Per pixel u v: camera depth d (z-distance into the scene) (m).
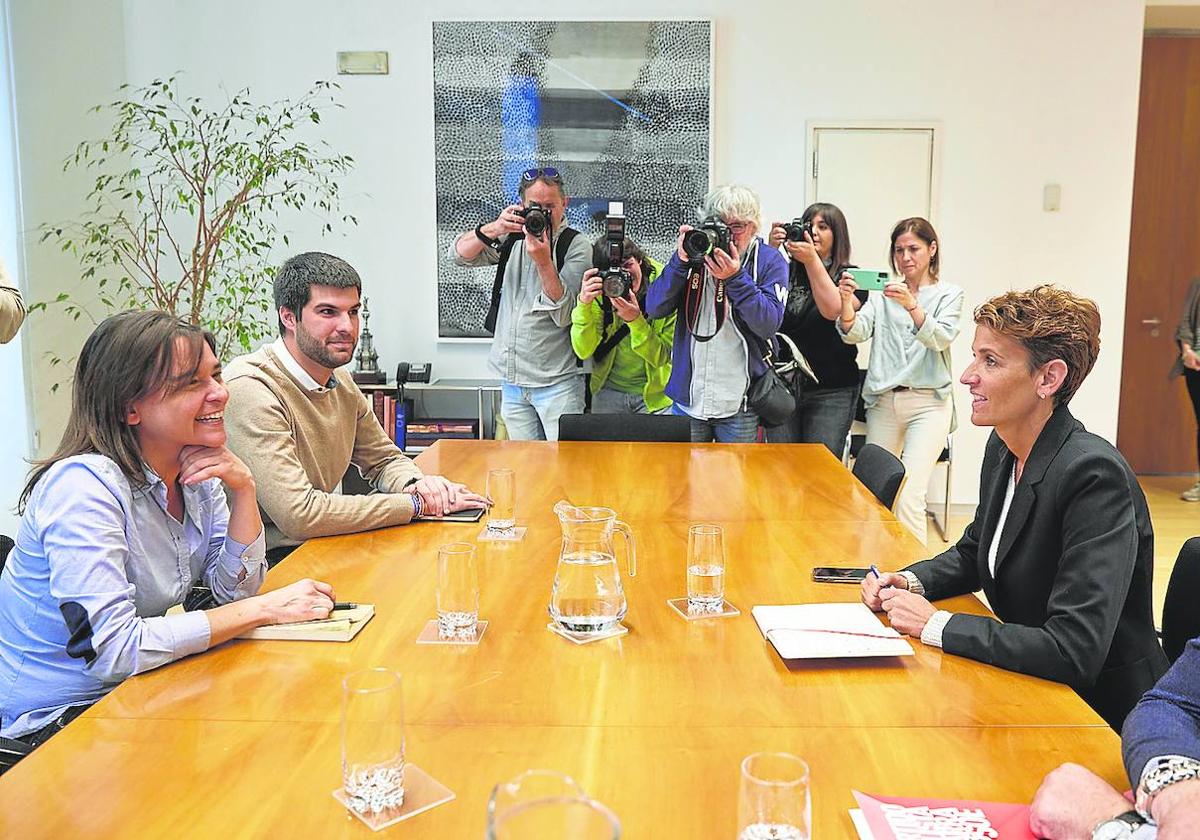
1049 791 1.18
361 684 1.25
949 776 1.29
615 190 5.34
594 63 5.25
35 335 5.12
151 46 5.23
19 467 5.08
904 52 5.29
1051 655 1.58
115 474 1.73
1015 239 5.42
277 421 2.43
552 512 2.59
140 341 1.72
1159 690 1.30
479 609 1.88
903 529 2.43
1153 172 6.65
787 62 5.30
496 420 5.43
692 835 1.14
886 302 4.64
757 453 3.37
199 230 4.95
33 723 1.70
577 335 4.19
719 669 1.61
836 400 4.60
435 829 1.15
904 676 1.59
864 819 1.17
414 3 5.24
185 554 1.91
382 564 2.15
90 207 5.23
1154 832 1.11
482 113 5.29
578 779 1.27
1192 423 6.84
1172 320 6.75
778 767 1.03
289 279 2.50
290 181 5.34
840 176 5.38
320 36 5.26
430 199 5.36
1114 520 1.64
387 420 5.18
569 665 1.63
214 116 5.29
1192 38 6.52
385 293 5.43
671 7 5.25
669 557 2.21
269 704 1.48
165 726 1.41
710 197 3.92
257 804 1.20
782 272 4.00
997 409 1.79
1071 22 5.27
